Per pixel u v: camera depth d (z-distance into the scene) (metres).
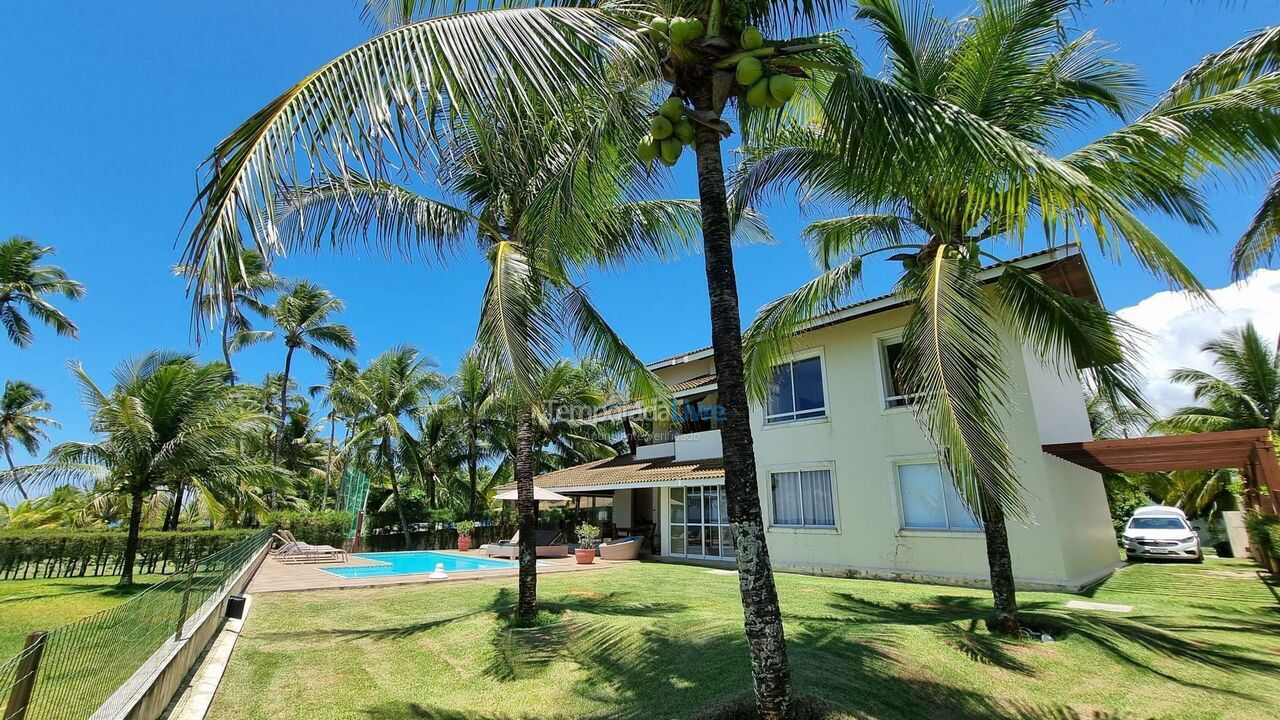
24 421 33.78
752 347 10.50
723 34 4.63
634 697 5.52
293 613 9.87
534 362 6.61
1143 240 4.14
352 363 35.75
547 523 31.50
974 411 5.93
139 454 14.74
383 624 9.01
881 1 5.89
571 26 3.16
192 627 6.68
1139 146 6.04
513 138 3.25
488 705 5.55
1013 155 4.14
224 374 15.91
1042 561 11.68
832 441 15.05
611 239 9.17
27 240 27.39
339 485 40.78
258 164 2.61
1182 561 17.28
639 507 25.53
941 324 6.50
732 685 5.46
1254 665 6.54
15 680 3.05
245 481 18.36
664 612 9.32
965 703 5.32
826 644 6.71
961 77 7.26
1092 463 12.16
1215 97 6.02
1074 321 8.18
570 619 8.52
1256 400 25.94
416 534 30.02
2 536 16.39
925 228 8.67
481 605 10.48
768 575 4.43
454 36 2.88
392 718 5.26
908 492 13.62
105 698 3.96
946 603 10.04
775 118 6.11
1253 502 14.38
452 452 33.12
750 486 4.53
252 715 5.36
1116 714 5.20
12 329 26.56
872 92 4.29
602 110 5.03
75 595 13.08
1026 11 6.88
